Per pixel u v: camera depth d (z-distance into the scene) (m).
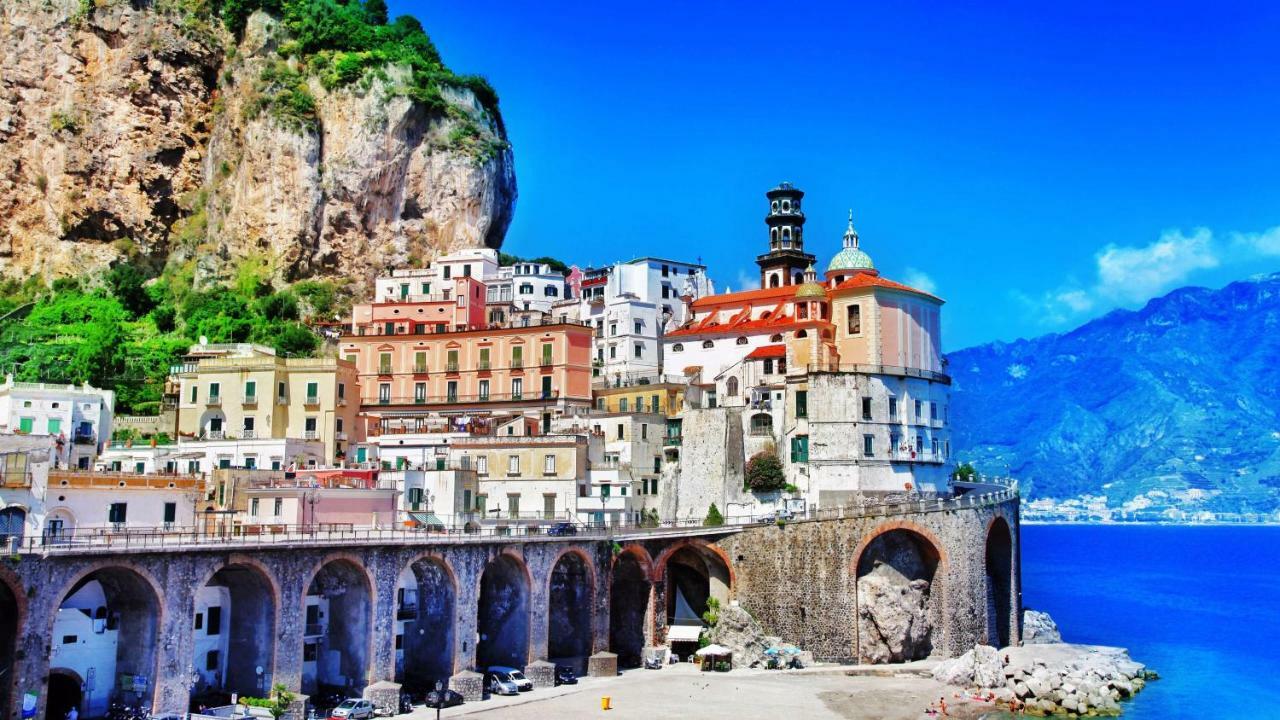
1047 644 133.25
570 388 151.38
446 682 96.38
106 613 81.00
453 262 187.62
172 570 77.69
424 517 114.81
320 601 92.75
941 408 141.62
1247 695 111.81
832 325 145.50
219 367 139.00
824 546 119.38
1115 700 107.56
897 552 122.25
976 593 124.00
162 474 98.38
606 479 132.75
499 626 105.12
